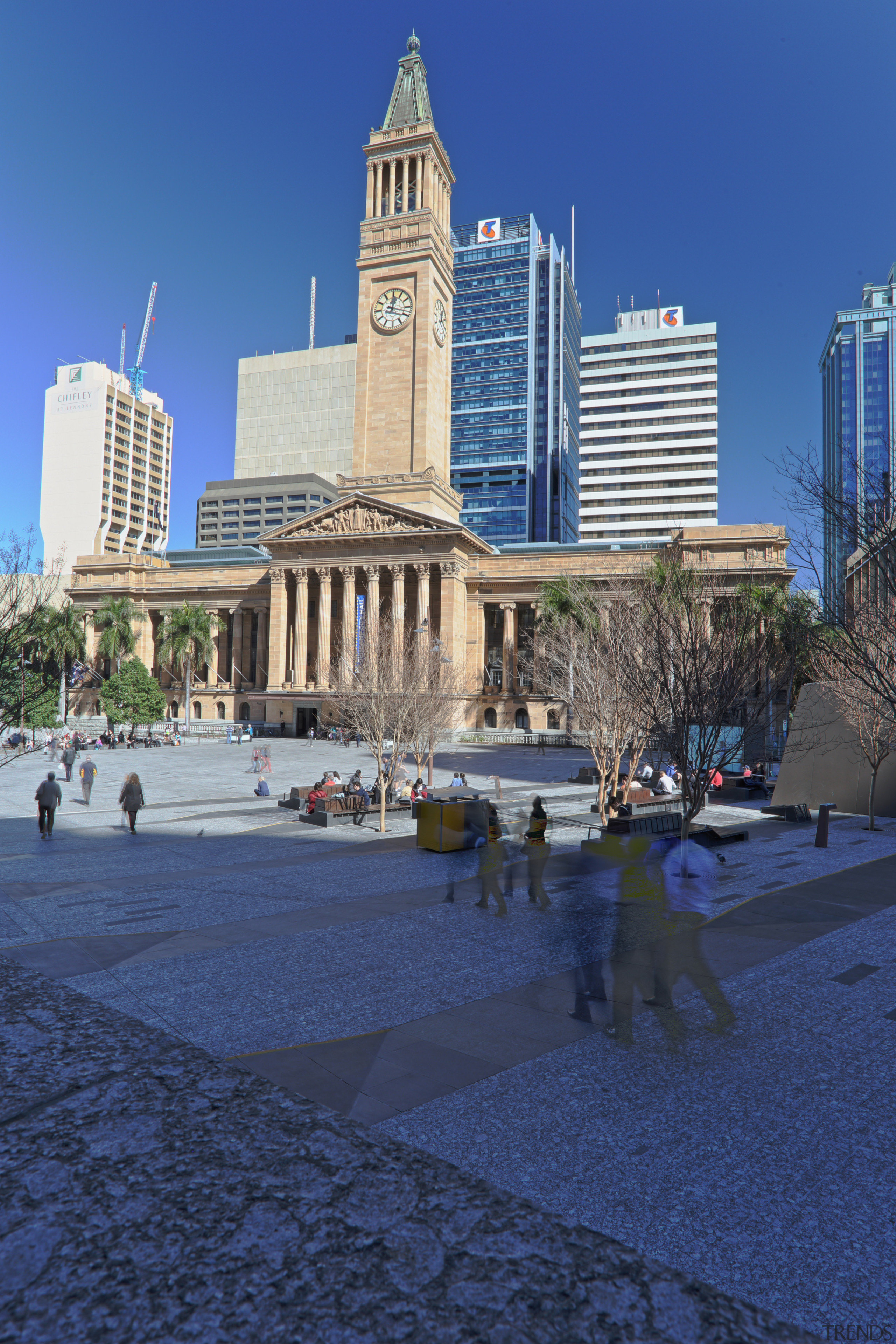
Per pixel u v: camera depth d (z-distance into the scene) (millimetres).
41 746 53188
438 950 11773
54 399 199625
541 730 82500
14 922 13547
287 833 24344
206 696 96875
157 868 18625
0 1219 2996
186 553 114750
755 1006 9438
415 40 98438
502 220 189250
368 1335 2402
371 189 94500
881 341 175125
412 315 90750
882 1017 9133
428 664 40344
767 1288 4520
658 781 34750
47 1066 4574
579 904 14672
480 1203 3352
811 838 23469
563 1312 2604
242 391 182875
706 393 177750
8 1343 2273
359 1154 3734
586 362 185000
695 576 30422
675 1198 5457
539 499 182000
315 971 10750
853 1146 6246
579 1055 8000
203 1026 8773
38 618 28219
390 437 90438
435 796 29312
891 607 16500
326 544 86500
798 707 31531
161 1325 2416
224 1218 3076
